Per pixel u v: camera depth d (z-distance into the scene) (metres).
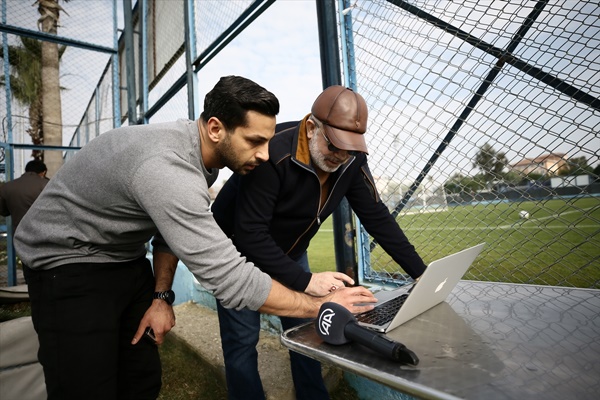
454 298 1.16
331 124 1.23
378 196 1.53
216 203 1.68
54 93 9.21
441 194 1.77
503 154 1.49
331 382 2.01
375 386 1.88
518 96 1.39
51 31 6.45
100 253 1.21
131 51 4.96
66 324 1.14
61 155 8.86
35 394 1.82
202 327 2.96
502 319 0.94
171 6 3.99
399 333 0.88
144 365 1.44
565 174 1.35
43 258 1.15
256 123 1.01
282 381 2.01
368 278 2.11
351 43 2.03
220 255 0.96
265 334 2.71
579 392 0.59
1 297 3.70
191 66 3.44
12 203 4.14
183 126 1.11
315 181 1.39
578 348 0.75
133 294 1.36
